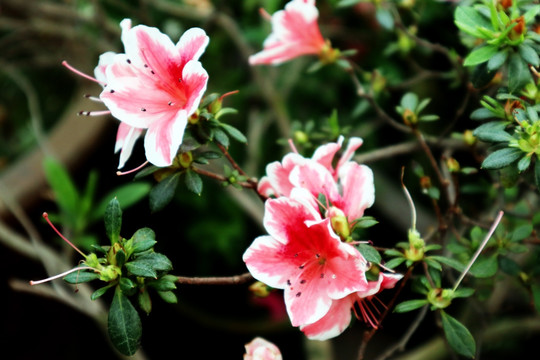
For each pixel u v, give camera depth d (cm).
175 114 84
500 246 92
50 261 106
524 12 90
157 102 85
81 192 121
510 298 110
